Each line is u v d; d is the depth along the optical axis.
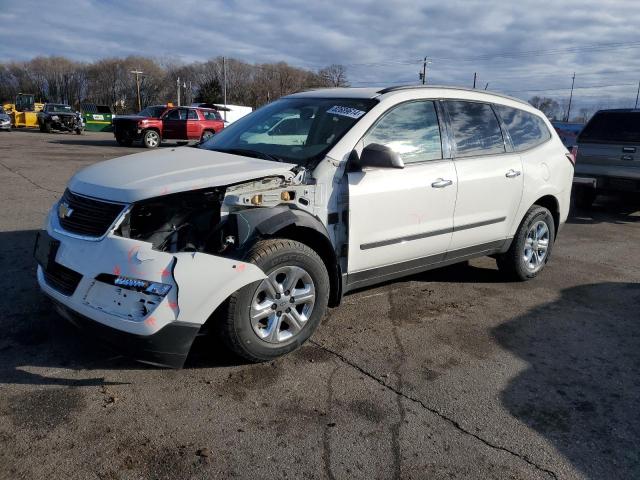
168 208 3.28
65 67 107.12
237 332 3.33
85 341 3.75
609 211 10.44
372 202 3.96
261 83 88.00
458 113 4.74
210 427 2.91
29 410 2.96
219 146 4.45
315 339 4.02
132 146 23.44
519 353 3.98
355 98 4.33
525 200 5.32
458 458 2.77
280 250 3.44
